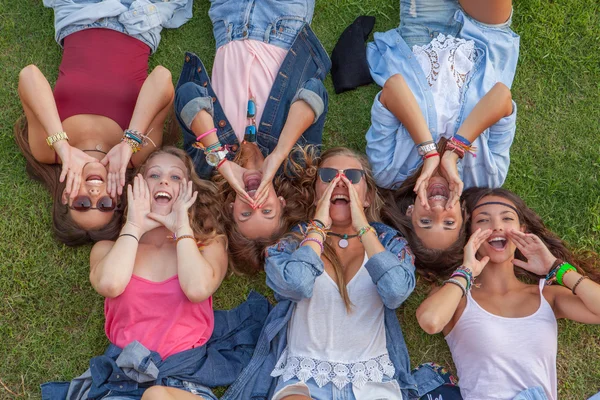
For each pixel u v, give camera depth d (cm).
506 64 365
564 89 380
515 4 383
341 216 336
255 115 356
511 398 322
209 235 339
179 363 320
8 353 350
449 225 330
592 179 372
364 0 384
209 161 335
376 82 370
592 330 359
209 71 386
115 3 353
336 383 312
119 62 353
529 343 326
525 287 344
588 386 354
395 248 332
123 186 332
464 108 349
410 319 363
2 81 375
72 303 358
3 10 379
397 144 348
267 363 333
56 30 359
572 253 361
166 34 384
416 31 366
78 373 350
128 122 350
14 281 357
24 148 357
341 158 344
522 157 377
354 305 325
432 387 338
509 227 337
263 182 329
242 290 367
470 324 332
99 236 340
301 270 310
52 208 354
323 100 345
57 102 346
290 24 362
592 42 381
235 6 365
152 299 326
